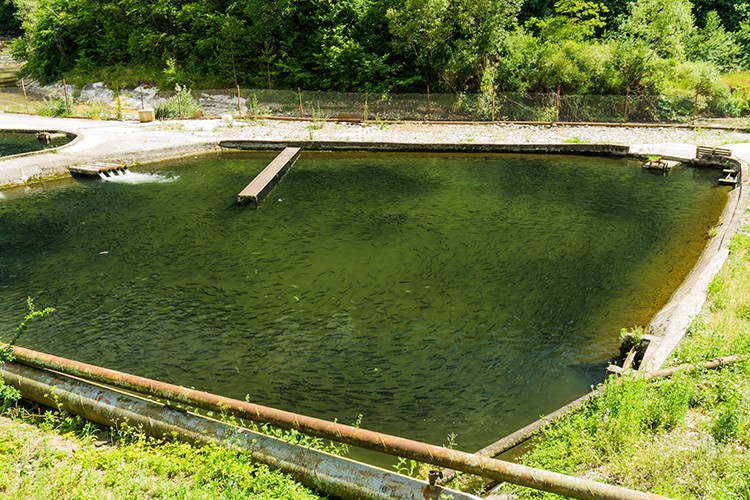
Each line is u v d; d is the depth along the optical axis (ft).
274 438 16.57
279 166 61.77
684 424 18.25
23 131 79.82
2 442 17.20
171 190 55.83
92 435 18.08
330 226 45.37
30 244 42.57
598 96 87.04
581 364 26.48
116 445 17.53
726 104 88.94
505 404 23.75
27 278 36.76
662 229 43.62
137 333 29.89
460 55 88.58
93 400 18.45
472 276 36.01
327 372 26.18
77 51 119.75
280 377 25.85
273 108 92.53
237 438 16.51
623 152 66.44
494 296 33.32
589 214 47.42
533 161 66.03
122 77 108.37
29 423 18.81
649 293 33.32
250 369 26.48
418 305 32.37
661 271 36.22
